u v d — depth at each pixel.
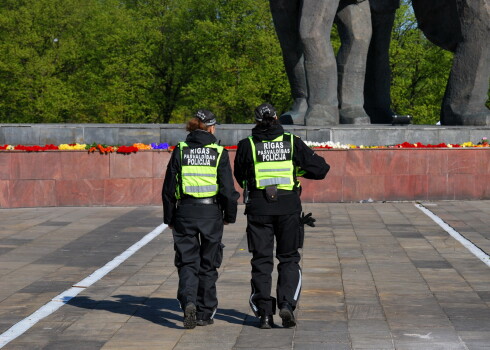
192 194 8.43
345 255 13.21
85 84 61.94
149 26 61.09
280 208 8.27
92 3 63.53
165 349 7.56
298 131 22.48
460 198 21.97
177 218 8.48
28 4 59.03
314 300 9.73
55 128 21.88
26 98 58.62
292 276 8.30
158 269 12.00
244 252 13.57
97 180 20.91
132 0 64.19
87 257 13.15
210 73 59.97
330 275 11.41
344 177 21.70
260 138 8.41
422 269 11.89
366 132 22.64
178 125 23.22
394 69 58.59
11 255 13.37
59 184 20.80
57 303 9.64
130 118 62.66
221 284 10.77
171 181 8.41
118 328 8.38
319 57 23.31
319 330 8.24
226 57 57.91
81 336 8.05
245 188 8.47
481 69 23.81
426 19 25.06
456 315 8.91
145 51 60.34
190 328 8.29
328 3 23.25
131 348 7.60
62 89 58.88
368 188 21.73
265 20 59.38
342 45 25.38
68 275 11.56
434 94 59.78
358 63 25.23
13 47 57.16
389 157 21.75
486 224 17.27
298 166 8.47
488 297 9.90
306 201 21.73
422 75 59.94
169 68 62.62
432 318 8.77
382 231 16.19
